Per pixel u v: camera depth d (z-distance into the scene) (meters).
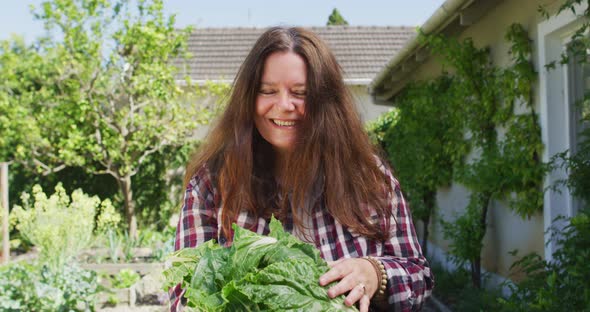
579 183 4.35
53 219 7.60
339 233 1.97
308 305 1.48
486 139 6.36
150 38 11.10
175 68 11.67
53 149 11.74
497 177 5.73
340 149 1.97
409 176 9.18
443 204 9.12
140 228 13.45
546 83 5.16
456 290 6.90
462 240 6.44
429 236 10.19
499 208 6.52
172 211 13.54
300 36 2.01
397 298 1.80
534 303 3.88
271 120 1.99
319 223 1.99
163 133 11.84
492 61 6.38
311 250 1.65
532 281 4.15
